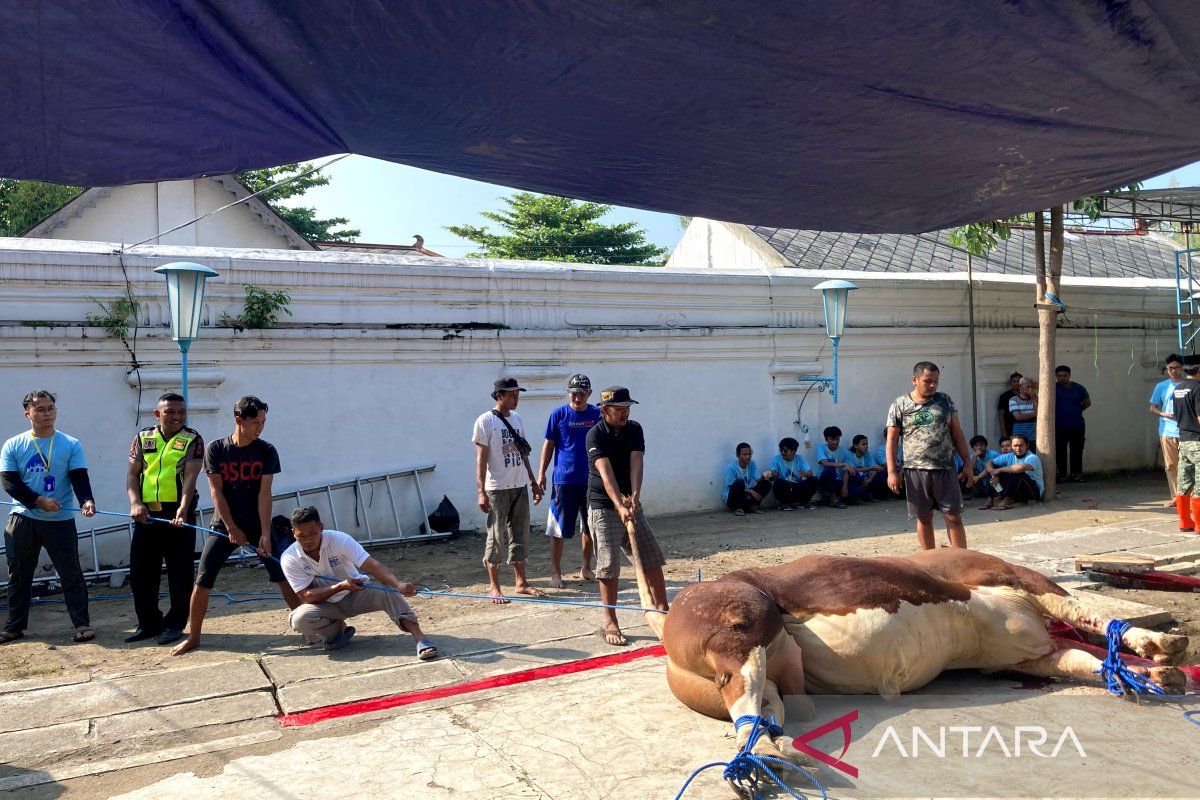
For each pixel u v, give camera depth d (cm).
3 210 2239
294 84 369
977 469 1326
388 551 1020
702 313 1255
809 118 446
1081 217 1439
